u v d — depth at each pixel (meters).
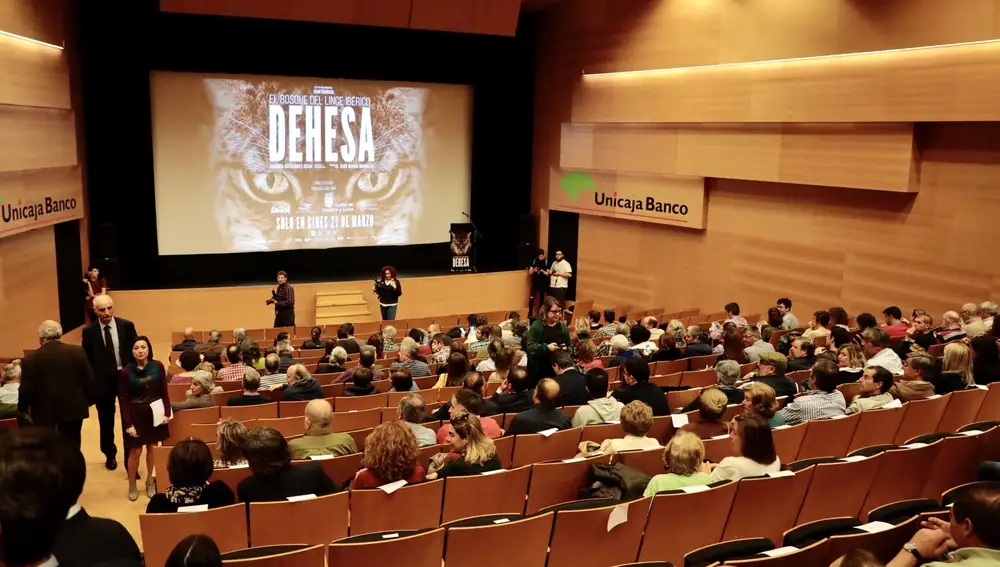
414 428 5.34
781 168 12.41
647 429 4.85
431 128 17.25
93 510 6.15
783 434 5.09
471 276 16.78
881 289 11.37
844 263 11.86
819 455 5.35
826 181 11.73
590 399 6.47
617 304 16.33
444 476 4.50
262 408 6.48
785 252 12.77
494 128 17.75
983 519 2.34
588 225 16.84
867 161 11.12
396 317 16.17
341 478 4.84
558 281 16.31
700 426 5.12
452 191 17.72
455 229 16.69
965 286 10.29
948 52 9.89
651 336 9.43
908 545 2.72
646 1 14.37
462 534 3.53
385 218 17.11
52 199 12.16
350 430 6.40
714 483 4.02
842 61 11.20
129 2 14.13
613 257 16.31
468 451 4.54
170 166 15.19
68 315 13.33
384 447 4.20
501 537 3.59
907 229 10.95
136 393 6.07
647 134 14.88
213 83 15.28
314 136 16.17
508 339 9.46
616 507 3.76
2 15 9.95
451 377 7.21
